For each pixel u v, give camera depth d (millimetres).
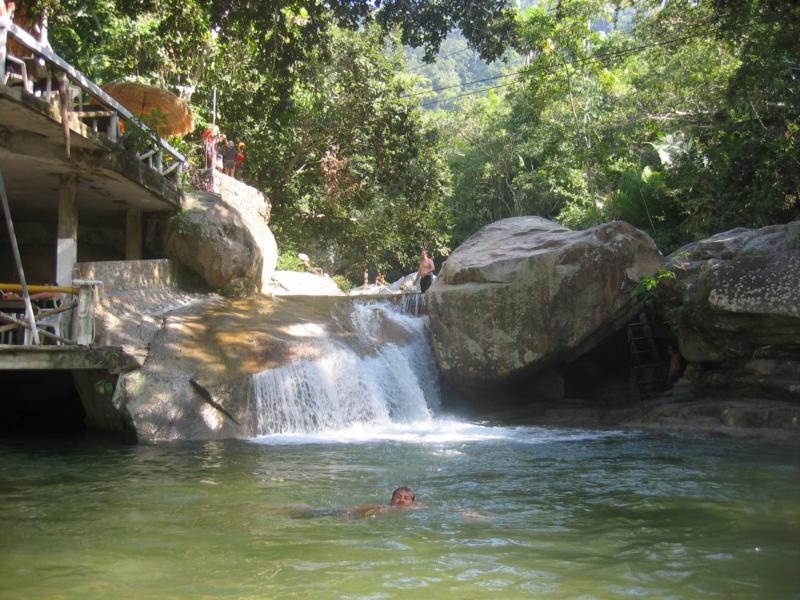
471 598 4777
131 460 10375
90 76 20531
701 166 24141
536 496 7957
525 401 16266
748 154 20766
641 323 16562
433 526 6668
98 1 20625
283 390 13391
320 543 6102
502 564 5500
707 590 4941
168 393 12570
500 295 15172
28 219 19188
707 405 13375
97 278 14656
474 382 15297
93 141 13586
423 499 7836
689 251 15492
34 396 17078
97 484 8688
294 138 28000
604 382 17125
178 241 17391
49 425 14859
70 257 14570
